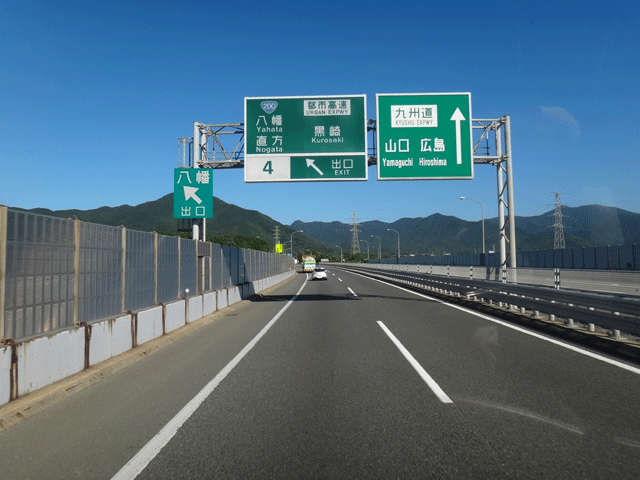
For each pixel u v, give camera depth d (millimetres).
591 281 26297
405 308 17016
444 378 6570
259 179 17500
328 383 6398
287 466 3705
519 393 5742
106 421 4918
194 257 14406
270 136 17625
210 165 18938
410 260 67688
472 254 47812
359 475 3527
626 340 8672
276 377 6820
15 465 3791
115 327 8273
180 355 8852
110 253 8469
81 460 3881
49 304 6414
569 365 7309
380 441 4219
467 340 9812
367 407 5258
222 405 5434
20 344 5547
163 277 11570
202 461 3822
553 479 3436
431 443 4160
